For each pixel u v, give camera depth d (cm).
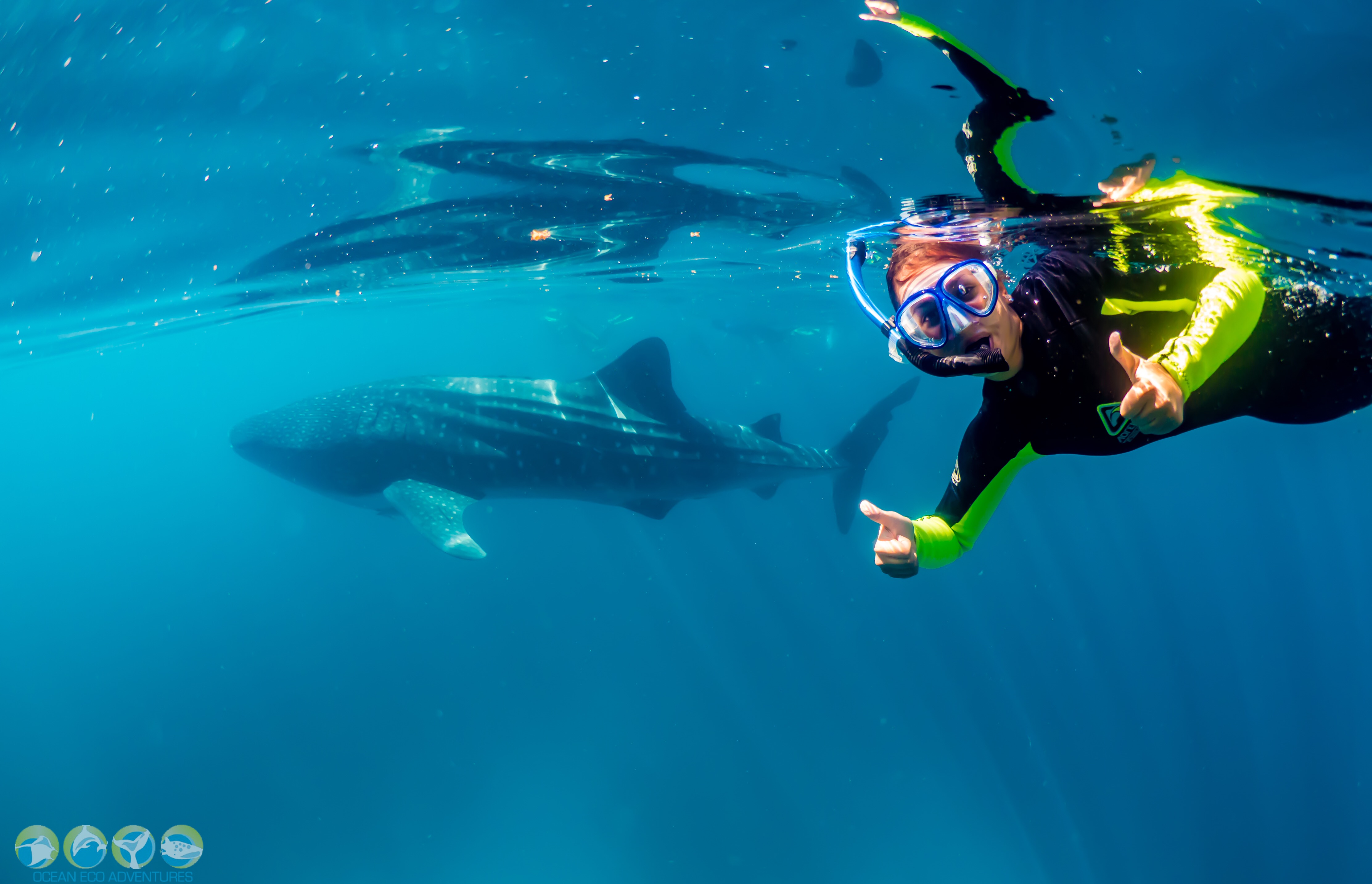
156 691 4422
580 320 2094
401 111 436
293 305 1308
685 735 2906
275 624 5591
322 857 2491
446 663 4059
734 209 685
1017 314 187
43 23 353
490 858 2420
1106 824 2359
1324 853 2183
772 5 318
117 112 423
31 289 788
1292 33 258
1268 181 346
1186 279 189
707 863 2289
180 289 907
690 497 915
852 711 3138
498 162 532
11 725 4841
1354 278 435
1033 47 288
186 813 2828
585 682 3372
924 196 509
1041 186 386
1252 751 2709
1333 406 200
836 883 2231
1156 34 271
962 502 222
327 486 908
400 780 2777
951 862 2281
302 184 556
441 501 813
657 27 344
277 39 365
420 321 2203
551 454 830
